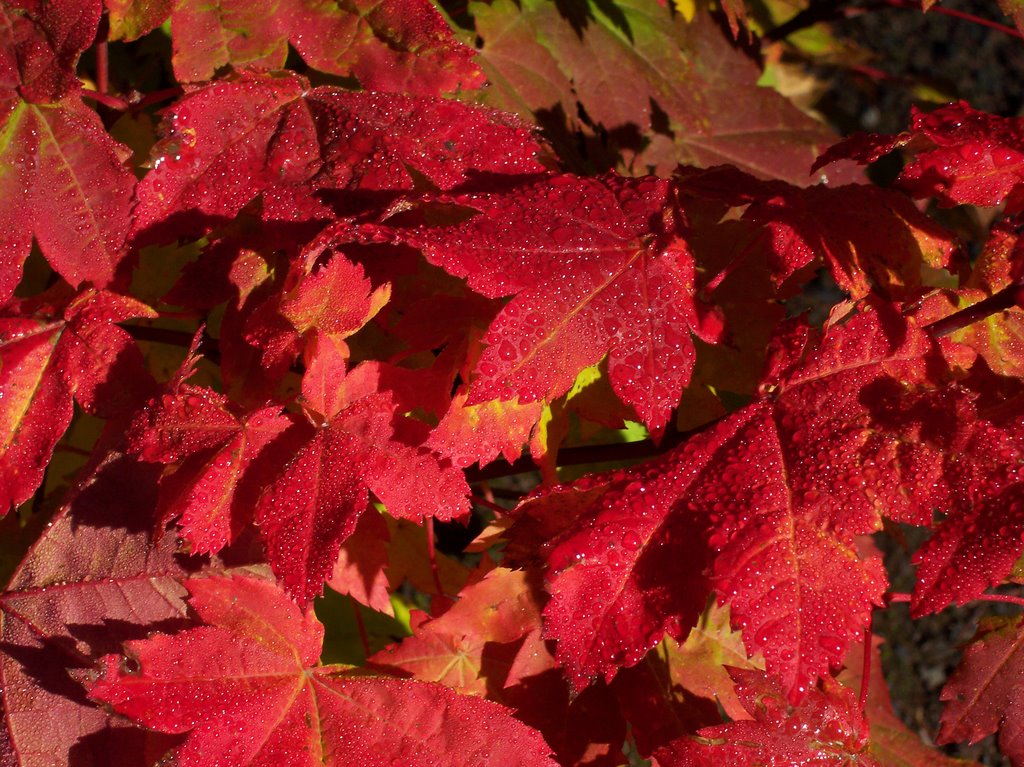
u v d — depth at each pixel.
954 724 0.49
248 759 0.48
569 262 0.47
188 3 0.50
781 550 0.46
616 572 0.47
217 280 0.51
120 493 0.49
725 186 0.51
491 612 0.51
